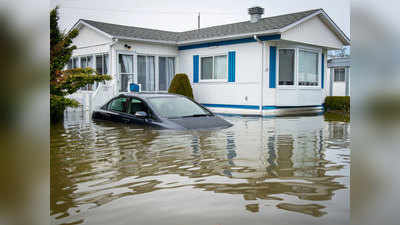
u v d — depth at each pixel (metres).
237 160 4.58
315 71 16.44
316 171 3.98
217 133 7.12
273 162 4.46
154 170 4.05
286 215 2.63
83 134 6.98
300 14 15.33
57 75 10.50
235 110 15.51
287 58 15.12
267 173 3.90
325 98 17.50
